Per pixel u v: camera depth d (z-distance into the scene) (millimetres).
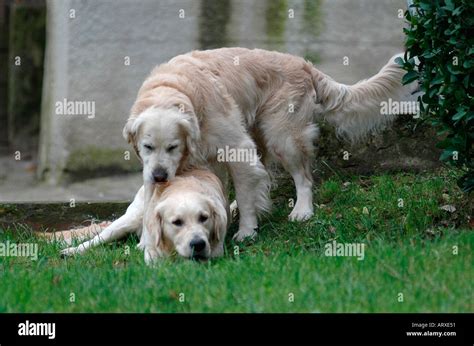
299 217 11773
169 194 10203
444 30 10180
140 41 14641
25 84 20109
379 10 14312
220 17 14461
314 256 9477
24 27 20141
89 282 8867
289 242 10930
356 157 13266
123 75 14617
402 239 10266
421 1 10242
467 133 10328
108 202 13242
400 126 13242
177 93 10719
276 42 14320
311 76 12133
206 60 11461
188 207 9859
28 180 16719
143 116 10469
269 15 14375
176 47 14555
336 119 12250
